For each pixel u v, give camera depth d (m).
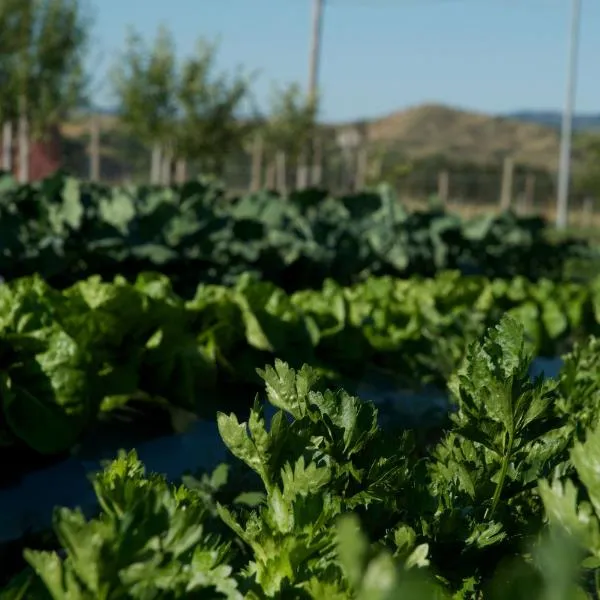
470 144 156.88
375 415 1.81
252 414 1.74
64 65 32.62
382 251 15.52
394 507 1.77
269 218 14.80
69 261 11.09
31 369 5.39
